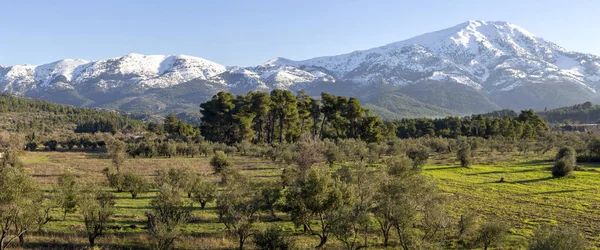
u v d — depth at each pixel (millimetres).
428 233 28891
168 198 30406
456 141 123062
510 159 95125
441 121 187625
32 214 25016
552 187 55531
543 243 20562
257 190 33500
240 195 29828
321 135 134125
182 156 108562
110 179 48875
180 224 28859
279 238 25078
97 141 138750
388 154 93438
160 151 104875
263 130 145500
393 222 25406
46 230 28672
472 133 173500
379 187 31703
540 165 82500
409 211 24938
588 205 43281
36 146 127938
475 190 52938
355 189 33844
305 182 28844
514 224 34969
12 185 24281
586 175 66688
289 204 29344
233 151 105938
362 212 25547
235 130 127875
